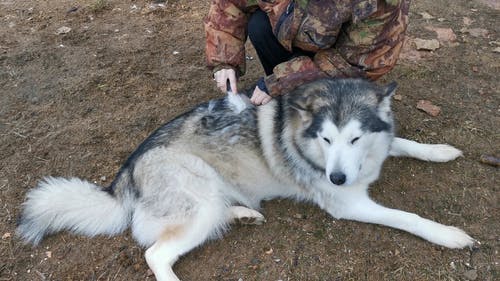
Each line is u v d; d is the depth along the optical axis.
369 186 1.89
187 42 2.60
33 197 1.76
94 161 2.03
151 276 1.68
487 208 1.79
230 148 1.75
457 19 2.65
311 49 1.74
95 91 2.33
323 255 1.71
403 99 2.20
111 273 1.69
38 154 2.05
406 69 2.34
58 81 2.38
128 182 1.77
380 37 1.67
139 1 2.92
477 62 2.36
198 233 1.69
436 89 2.24
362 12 1.59
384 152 1.72
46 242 1.78
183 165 1.72
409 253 1.69
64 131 2.14
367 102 1.59
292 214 1.85
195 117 1.79
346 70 1.73
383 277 1.64
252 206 1.87
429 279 1.62
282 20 1.71
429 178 1.89
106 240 1.78
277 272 1.67
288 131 1.71
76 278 1.68
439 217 1.78
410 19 2.67
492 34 2.54
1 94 2.31
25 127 2.16
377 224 1.77
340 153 1.56
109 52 2.54
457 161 1.94
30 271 1.70
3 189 1.93
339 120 1.56
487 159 1.91
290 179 1.80
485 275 1.62
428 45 2.45
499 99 2.17
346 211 1.77
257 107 1.78
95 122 2.18
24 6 2.91
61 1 2.95
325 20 1.64
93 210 1.76
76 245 1.76
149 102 2.27
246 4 1.85
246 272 1.68
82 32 2.68
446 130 2.05
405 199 1.84
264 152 1.75
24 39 2.62
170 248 1.65
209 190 1.73
